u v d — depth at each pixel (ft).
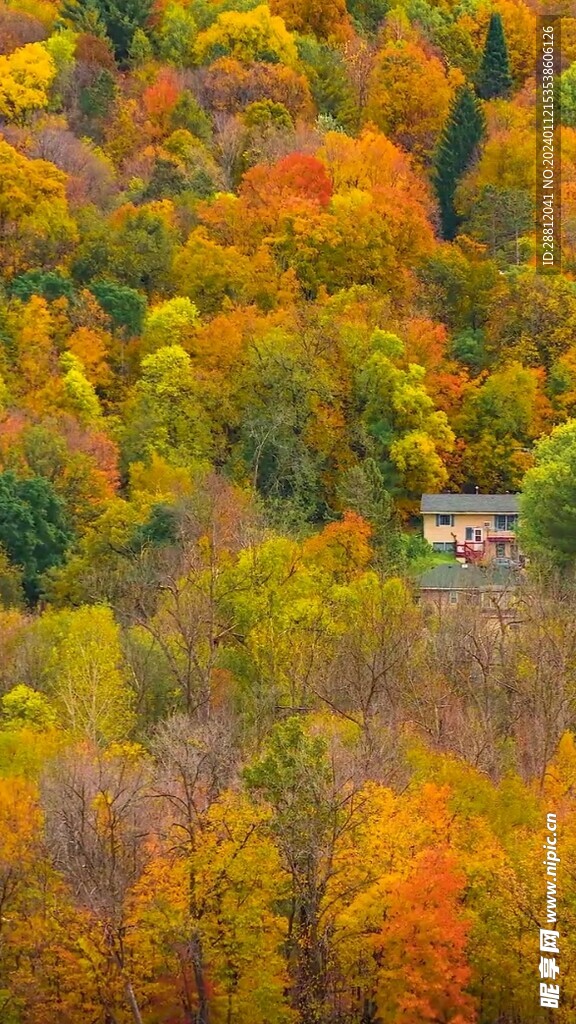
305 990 449.48
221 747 518.78
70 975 444.96
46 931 449.06
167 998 455.22
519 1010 466.70
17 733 554.05
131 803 483.51
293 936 453.17
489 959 460.96
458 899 467.93
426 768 518.78
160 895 444.96
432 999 452.76
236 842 449.89
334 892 454.40
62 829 466.70
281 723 506.89
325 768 461.78
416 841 466.70
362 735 540.93
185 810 482.28
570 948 458.50
